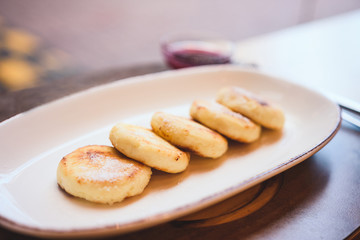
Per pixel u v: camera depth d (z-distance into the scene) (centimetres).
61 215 25
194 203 22
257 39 59
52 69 90
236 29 120
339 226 25
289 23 125
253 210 26
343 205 27
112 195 25
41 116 31
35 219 24
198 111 31
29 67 88
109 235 21
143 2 142
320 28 65
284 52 54
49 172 28
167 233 24
